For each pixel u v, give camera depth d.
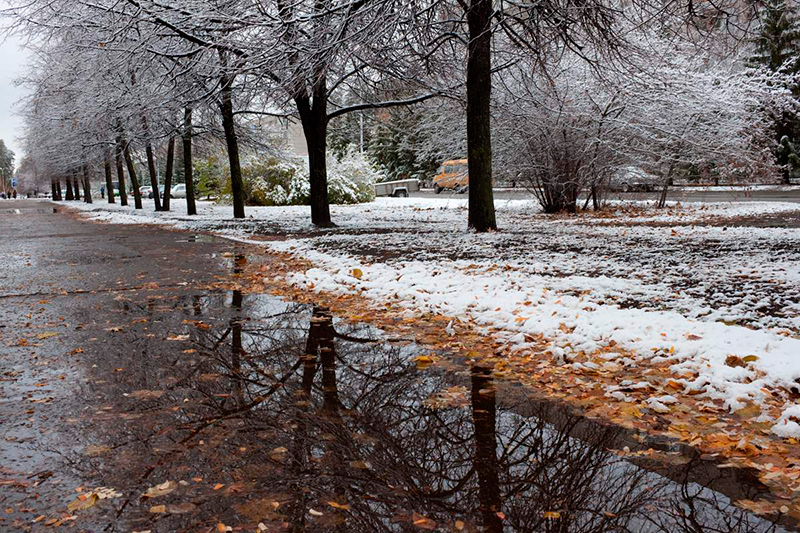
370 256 10.91
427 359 5.02
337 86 18.59
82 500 2.71
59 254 13.12
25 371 4.76
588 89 20.88
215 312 7.05
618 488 2.84
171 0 16.80
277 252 12.64
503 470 3.03
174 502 2.70
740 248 10.51
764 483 2.89
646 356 4.80
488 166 14.91
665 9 12.50
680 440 3.41
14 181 108.50
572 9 12.30
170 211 34.66
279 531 2.46
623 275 8.20
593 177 21.66
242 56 15.39
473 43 14.06
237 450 3.26
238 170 25.45
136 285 8.95
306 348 5.45
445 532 2.46
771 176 23.84
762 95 22.59
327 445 3.32
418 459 3.16
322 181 19.27
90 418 3.74
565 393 4.23
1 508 2.65
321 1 13.54
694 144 20.83
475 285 7.59
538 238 13.14
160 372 4.71
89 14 17.66
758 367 4.25
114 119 25.77
